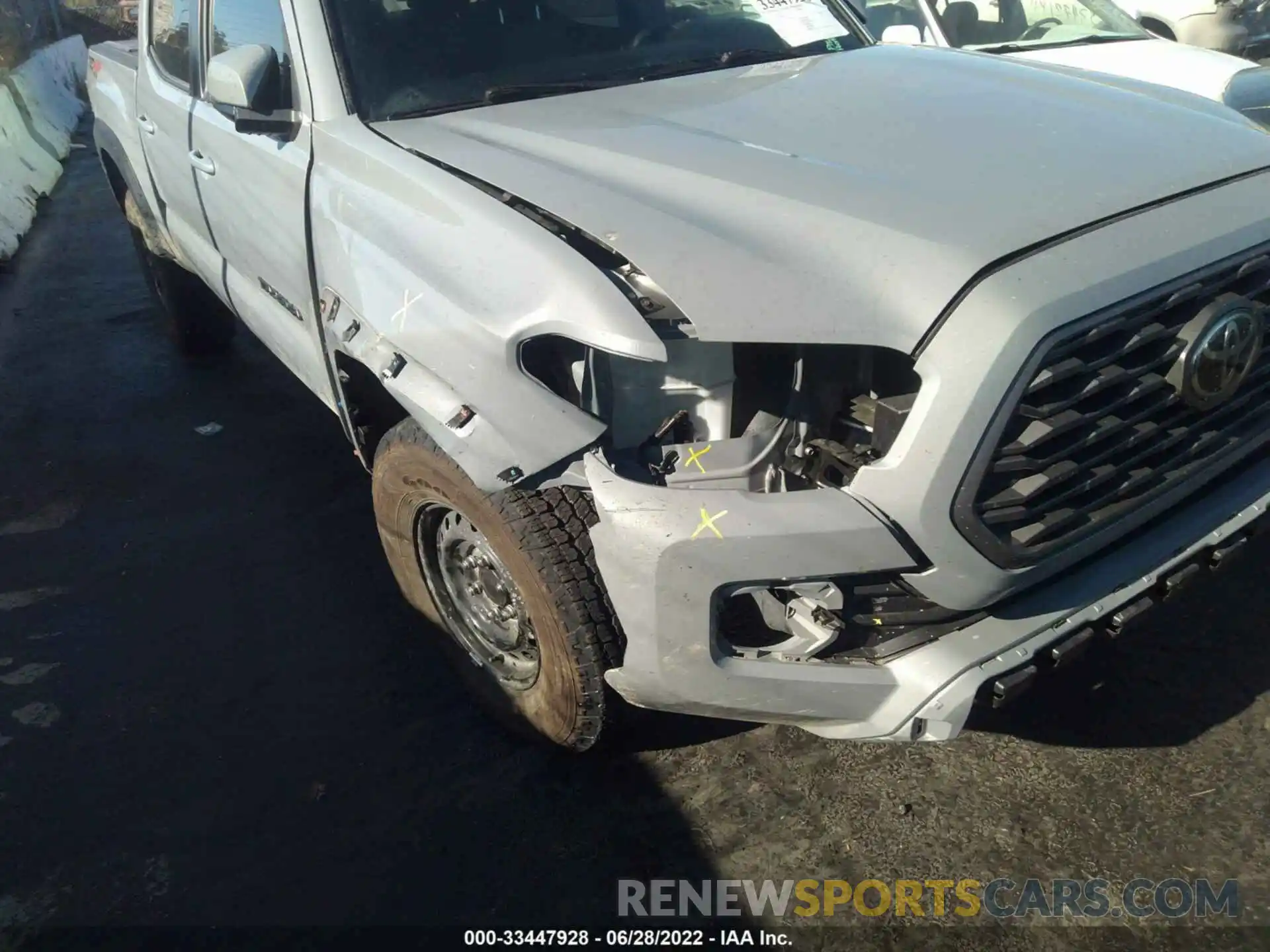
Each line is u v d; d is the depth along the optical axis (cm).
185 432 462
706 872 241
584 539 227
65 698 306
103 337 575
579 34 320
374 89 291
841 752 270
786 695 212
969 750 268
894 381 209
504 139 265
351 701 298
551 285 211
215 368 526
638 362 212
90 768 280
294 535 379
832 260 205
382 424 297
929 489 193
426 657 313
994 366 189
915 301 195
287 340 335
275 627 331
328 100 289
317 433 452
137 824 262
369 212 260
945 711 208
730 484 213
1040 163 232
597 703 240
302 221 291
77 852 255
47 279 677
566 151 253
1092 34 605
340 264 266
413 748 280
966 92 281
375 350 247
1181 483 227
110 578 361
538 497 227
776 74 309
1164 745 264
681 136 255
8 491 423
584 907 234
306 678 308
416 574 286
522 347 214
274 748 283
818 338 196
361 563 359
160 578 359
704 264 206
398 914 235
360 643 321
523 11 316
